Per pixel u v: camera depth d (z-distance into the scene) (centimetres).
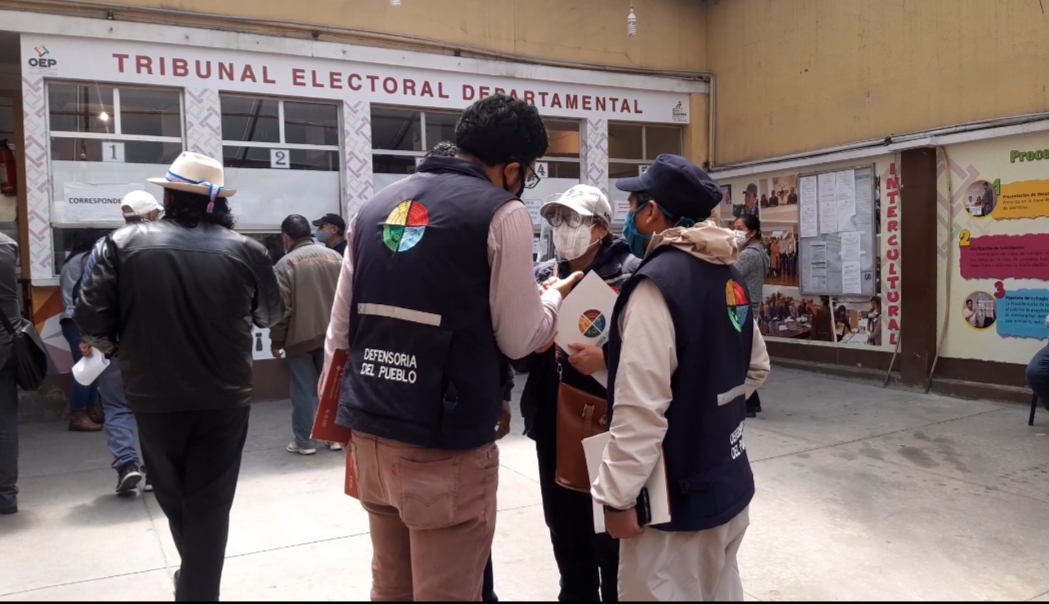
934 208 711
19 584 346
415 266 188
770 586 339
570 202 272
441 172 202
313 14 729
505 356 201
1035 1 630
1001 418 617
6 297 431
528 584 346
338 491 472
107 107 660
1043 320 636
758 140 902
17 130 750
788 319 869
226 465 296
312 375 552
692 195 232
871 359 780
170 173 301
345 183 754
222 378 288
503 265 188
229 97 708
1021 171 646
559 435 258
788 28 854
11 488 434
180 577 288
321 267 541
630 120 920
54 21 626
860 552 374
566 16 870
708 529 200
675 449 196
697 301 197
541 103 860
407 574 211
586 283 250
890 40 745
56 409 657
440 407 186
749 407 653
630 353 192
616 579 265
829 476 490
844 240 796
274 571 359
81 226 650
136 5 655
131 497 464
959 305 699
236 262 295
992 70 663
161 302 279
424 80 789
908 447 550
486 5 821
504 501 455
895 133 745
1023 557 365
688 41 956
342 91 746
